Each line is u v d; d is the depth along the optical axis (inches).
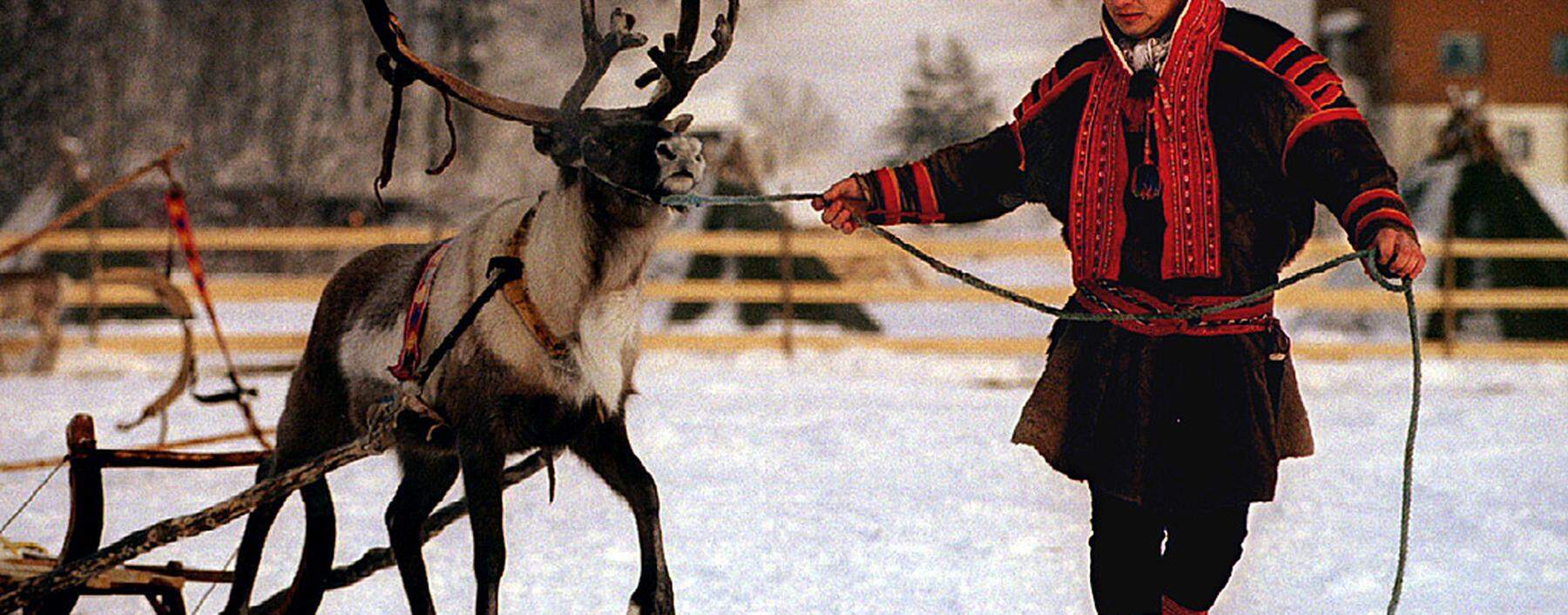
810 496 837.2
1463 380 1553.9
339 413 523.8
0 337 1683.1
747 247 1761.8
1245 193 413.7
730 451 998.4
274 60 4202.8
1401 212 388.2
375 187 474.0
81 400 1322.6
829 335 1761.8
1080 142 428.1
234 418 1195.3
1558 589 621.3
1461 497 823.7
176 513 792.9
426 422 480.1
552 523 767.1
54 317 1647.4
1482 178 1926.7
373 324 505.4
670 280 1793.8
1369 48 5467.5
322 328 522.0
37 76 4101.9
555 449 468.1
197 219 3863.2
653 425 1114.1
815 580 643.5
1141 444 421.7
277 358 1785.2
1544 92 5408.5
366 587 626.2
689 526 754.8
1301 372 1576.0
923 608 598.5
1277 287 404.8
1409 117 5359.3
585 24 453.1
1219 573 437.7
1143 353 423.2
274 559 685.3
